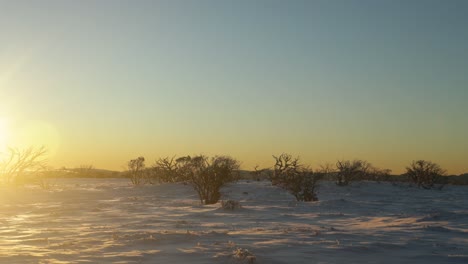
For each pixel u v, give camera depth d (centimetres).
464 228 1678
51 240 1406
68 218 2231
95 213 2519
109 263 1017
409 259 1083
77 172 11788
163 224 1895
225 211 2556
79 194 4722
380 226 1789
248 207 2856
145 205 3209
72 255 1114
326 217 2227
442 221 1903
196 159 5897
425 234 1517
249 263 1005
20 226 1870
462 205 3234
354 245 1245
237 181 6519
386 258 1092
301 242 1297
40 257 1085
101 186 6469
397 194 5338
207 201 3494
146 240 1315
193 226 1814
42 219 2186
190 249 1179
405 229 1667
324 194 5194
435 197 4744
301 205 3039
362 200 4019
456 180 8969
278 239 1366
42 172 6594
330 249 1191
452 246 1255
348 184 6331
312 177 4050
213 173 3525
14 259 1060
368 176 8144
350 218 2180
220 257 1062
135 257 1077
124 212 2580
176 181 6794
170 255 1102
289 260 1054
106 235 1510
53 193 4678
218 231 1554
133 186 6341
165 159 7038
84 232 1619
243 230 1633
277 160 5562
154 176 7331
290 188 4006
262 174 7894
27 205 3256
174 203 3447
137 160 7444
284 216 2270
